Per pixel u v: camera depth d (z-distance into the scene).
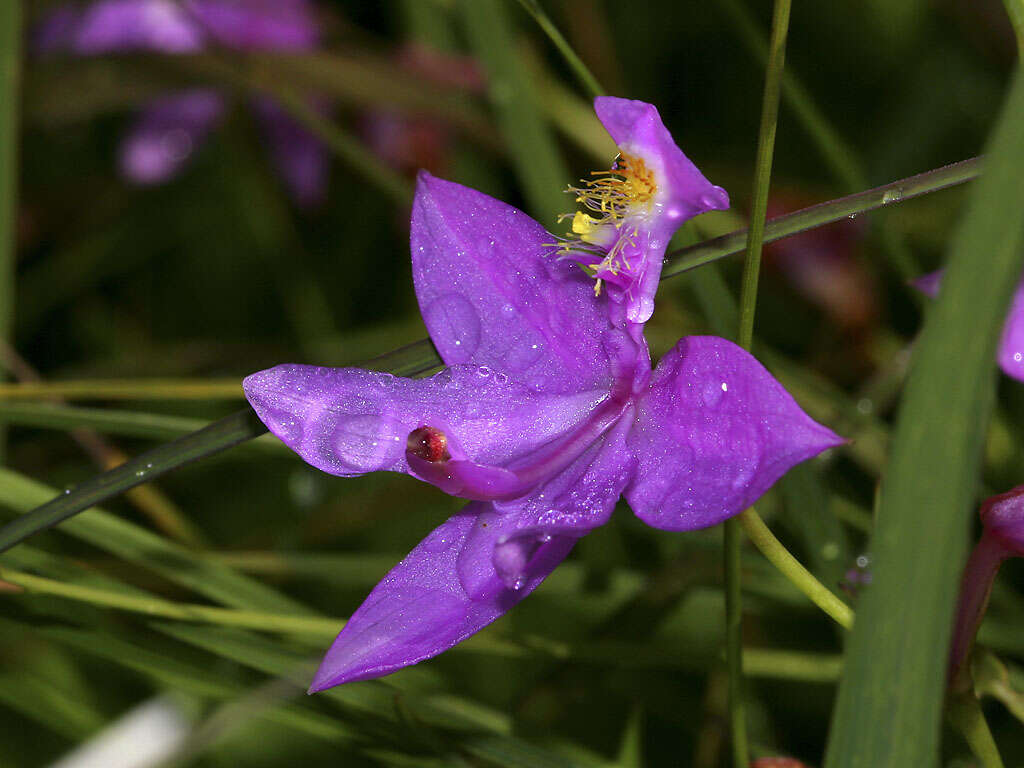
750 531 0.25
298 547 0.32
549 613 0.32
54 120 0.40
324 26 0.40
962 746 0.28
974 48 0.40
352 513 0.32
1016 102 0.23
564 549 0.25
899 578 0.23
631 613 0.29
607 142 0.36
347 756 0.32
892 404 0.32
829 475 0.31
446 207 0.26
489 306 0.26
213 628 0.27
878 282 0.36
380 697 0.27
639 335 0.25
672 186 0.25
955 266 0.23
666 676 0.31
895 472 0.23
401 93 0.36
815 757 0.32
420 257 0.26
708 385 0.25
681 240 0.28
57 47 0.40
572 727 0.32
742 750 0.26
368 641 0.25
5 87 0.31
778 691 0.32
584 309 0.26
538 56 0.38
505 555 0.24
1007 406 0.33
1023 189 0.23
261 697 0.26
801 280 0.36
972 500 0.23
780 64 0.25
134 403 0.40
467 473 0.25
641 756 0.32
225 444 0.26
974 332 0.23
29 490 0.28
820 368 0.37
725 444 0.25
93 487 0.26
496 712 0.28
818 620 0.32
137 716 0.27
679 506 0.25
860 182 0.30
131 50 0.35
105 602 0.27
